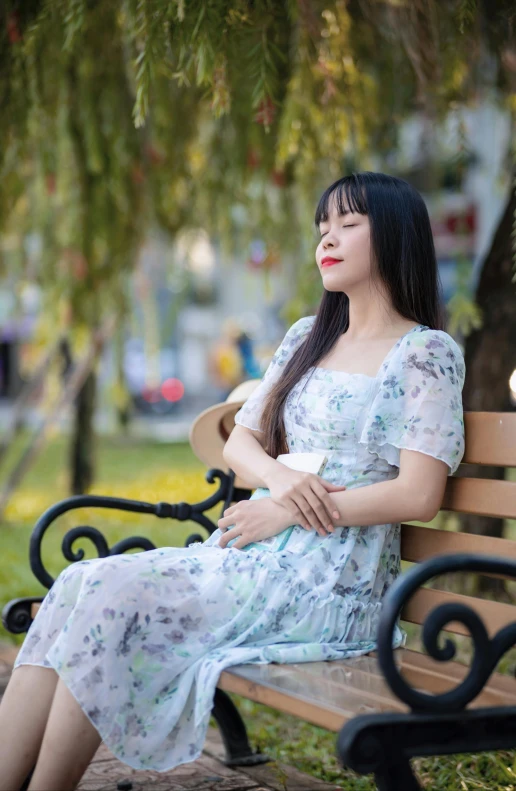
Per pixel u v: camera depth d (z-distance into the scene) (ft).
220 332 50.19
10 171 13.69
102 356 20.11
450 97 11.55
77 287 16.80
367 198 6.77
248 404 7.36
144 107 8.22
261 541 6.57
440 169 14.12
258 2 8.88
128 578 5.77
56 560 16.70
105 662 5.51
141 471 30.19
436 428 6.14
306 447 6.76
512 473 19.48
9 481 20.97
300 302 13.38
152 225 16.98
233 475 8.47
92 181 14.64
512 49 10.57
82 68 12.32
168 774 7.86
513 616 5.92
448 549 6.55
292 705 4.99
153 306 19.38
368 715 4.48
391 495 6.13
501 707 4.75
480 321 11.00
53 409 20.26
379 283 6.83
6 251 18.04
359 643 6.20
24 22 10.18
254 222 16.02
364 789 7.68
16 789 5.77
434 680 5.44
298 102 10.60
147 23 8.21
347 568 6.33
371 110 13.07
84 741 5.46
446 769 7.89
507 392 11.21
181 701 5.64
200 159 15.60
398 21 10.59
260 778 7.79
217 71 8.38
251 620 6.01
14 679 5.92
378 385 6.47
